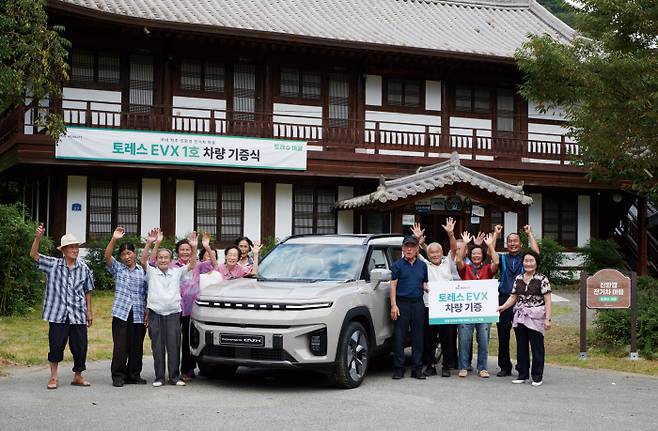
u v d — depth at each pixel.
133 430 7.29
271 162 22.94
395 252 11.77
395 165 24.48
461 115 26.88
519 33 29.84
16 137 20.19
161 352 9.86
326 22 26.25
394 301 10.55
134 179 22.70
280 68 24.69
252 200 24.06
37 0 15.66
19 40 15.34
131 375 9.98
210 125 22.48
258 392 9.47
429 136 25.41
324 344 9.37
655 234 29.94
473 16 31.20
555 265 26.14
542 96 15.27
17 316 16.44
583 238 28.39
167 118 22.19
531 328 10.11
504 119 27.48
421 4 31.27
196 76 23.66
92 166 21.38
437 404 8.73
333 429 7.39
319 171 23.61
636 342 12.39
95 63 22.52
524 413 8.27
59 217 21.73
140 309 9.88
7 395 9.05
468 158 26.05
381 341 10.78
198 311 9.70
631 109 13.70
